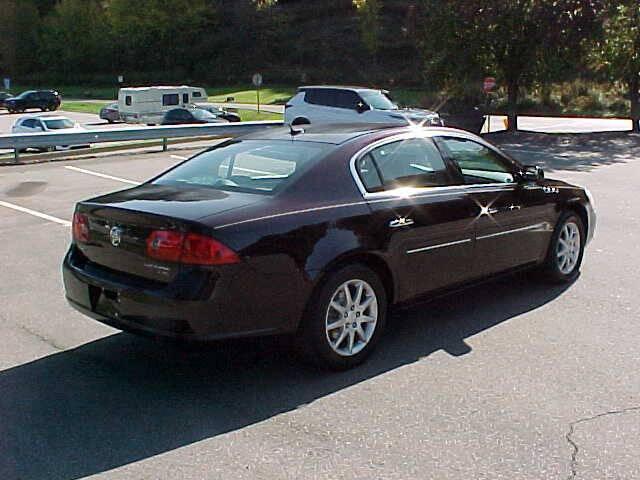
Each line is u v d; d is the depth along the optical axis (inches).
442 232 206.4
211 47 3196.4
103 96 2847.0
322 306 178.4
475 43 1015.6
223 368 188.2
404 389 173.8
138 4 3287.4
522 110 1605.6
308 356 181.6
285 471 136.5
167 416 160.6
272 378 181.6
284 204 176.2
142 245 169.6
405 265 197.6
